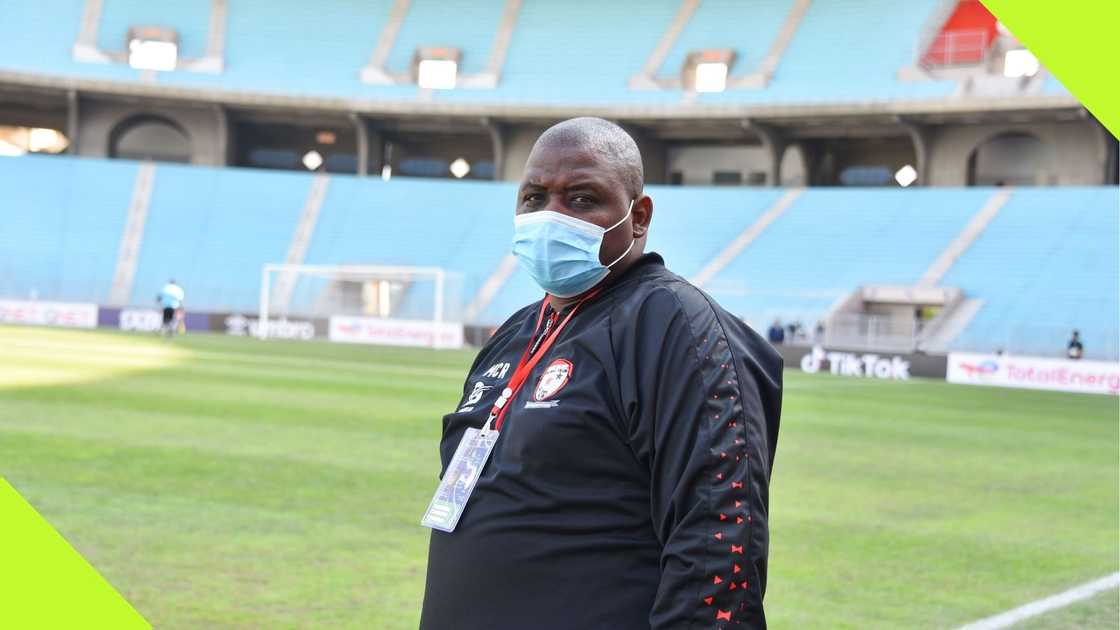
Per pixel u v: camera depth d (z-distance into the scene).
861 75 44.78
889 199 41.19
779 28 47.78
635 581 2.01
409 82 49.09
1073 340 28.91
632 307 2.09
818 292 36.69
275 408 14.02
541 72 48.75
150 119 49.69
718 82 46.66
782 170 48.59
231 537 6.66
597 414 2.01
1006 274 35.50
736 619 1.88
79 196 43.72
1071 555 7.09
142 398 14.46
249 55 49.06
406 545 6.61
